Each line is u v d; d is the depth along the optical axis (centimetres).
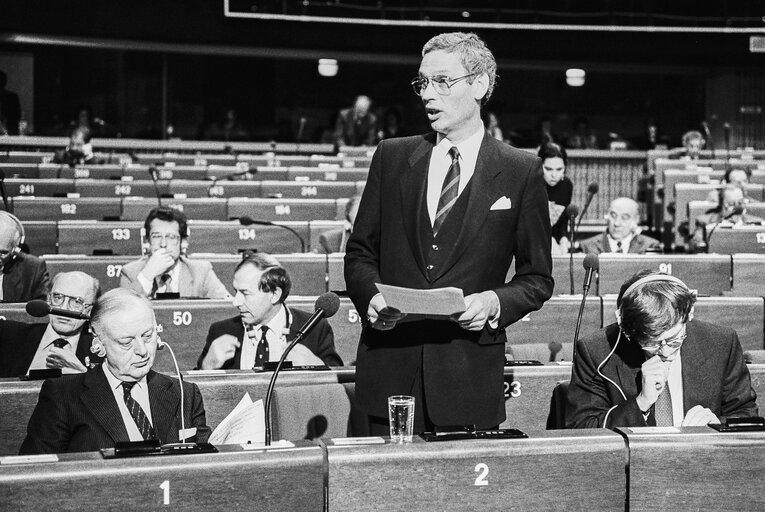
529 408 332
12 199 830
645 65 1700
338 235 691
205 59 1770
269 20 1573
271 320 408
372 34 1605
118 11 1527
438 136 257
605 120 1925
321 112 1872
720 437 216
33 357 388
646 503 214
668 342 284
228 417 281
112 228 718
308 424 300
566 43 1645
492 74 250
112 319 273
